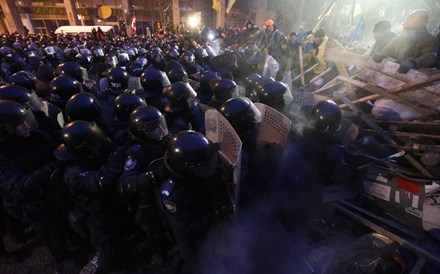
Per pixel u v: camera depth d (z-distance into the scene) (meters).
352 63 4.39
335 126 2.11
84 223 2.19
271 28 8.46
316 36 5.91
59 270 2.43
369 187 2.59
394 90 3.35
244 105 2.21
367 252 1.98
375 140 3.04
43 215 2.20
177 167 1.60
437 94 2.93
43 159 2.31
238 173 1.89
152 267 2.40
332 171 2.31
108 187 1.89
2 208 2.37
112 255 2.30
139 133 1.99
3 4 24.73
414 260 2.12
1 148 2.06
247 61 5.90
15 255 2.58
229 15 29.28
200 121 3.12
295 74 6.79
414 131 3.13
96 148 1.92
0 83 3.52
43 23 26.91
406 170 2.53
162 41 12.80
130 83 4.54
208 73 3.93
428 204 2.09
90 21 27.62
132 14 28.38
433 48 3.58
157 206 2.08
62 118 3.01
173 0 27.69
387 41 4.59
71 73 3.98
